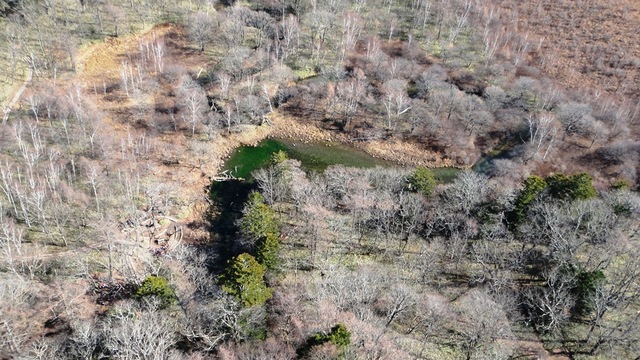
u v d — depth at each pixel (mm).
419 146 127312
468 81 141125
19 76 122188
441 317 77000
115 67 132250
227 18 145375
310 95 133875
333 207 97188
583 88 140875
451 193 96188
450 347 74125
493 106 131500
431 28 158375
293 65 141250
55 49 130500
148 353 58969
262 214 89812
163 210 100625
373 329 67312
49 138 109312
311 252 89688
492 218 90688
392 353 65500
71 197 95750
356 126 130875
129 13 146750
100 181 101062
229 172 115312
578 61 152750
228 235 98250
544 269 84438
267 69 137000
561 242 82938
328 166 116688
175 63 136125
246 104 127062
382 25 157750
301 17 153750
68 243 88438
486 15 165375
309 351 60562
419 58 147125
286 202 100938
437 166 122938
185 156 116188
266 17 147125
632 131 129375
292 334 69000
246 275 73375
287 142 126312
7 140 104500
